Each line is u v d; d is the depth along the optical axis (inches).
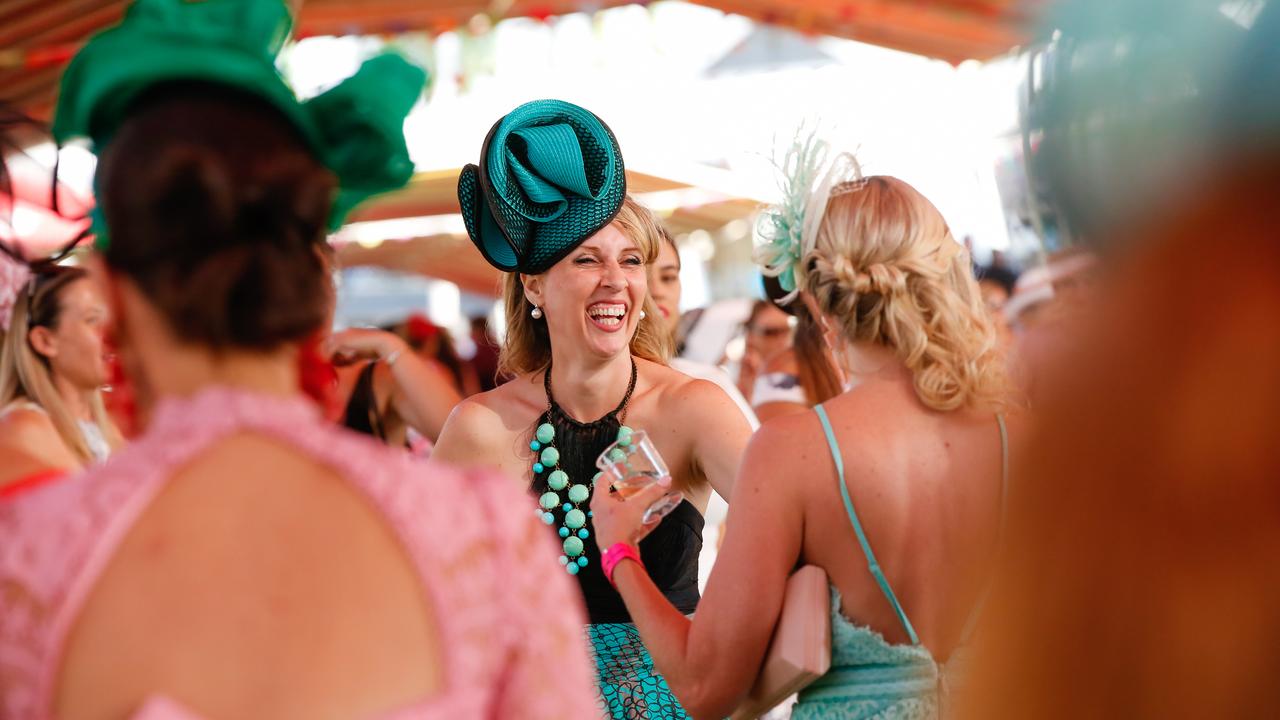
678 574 108.5
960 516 75.3
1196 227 25.4
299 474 40.6
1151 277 25.9
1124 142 26.7
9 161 78.0
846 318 78.8
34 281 103.6
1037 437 27.3
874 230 78.0
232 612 37.9
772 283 90.8
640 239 111.2
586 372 111.0
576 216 109.3
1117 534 25.3
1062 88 28.3
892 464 75.6
